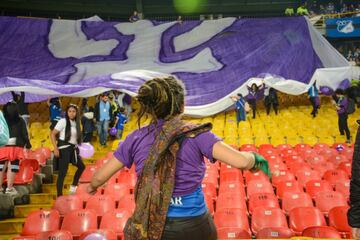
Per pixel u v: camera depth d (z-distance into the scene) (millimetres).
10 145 8406
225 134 15969
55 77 19984
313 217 7016
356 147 2969
